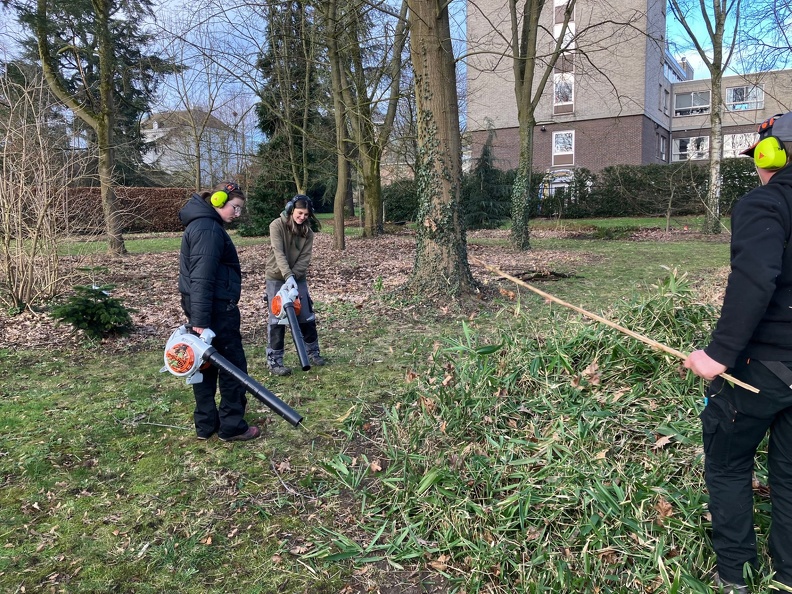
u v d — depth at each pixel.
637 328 3.97
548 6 29.17
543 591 2.35
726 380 2.12
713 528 2.26
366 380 5.19
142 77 18.56
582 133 30.55
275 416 4.42
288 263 5.34
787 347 1.96
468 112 32.62
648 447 3.11
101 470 3.59
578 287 9.70
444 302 8.05
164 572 2.65
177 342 3.51
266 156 24.08
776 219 1.92
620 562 2.44
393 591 2.52
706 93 35.66
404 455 3.45
